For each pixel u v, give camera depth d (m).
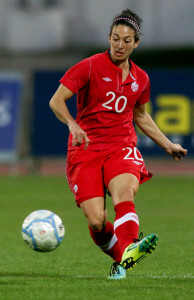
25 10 114.56
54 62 113.62
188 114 72.81
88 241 34.06
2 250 30.61
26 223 22.78
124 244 19.47
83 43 113.56
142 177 22.05
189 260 27.70
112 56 21.19
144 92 22.36
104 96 21.25
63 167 86.25
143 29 112.06
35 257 28.59
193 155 72.69
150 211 46.53
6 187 62.72
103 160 21.34
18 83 75.06
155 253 29.78
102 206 20.94
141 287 19.17
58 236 22.70
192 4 110.94
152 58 112.88
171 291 18.52
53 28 113.44
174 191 59.97
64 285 19.55
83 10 113.38
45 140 73.62
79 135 19.95
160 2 111.19
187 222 41.22
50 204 50.28
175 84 72.94
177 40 111.62
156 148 72.06
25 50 114.12
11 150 74.81
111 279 20.83
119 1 111.94
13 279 21.22
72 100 71.06
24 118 83.00
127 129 21.89
